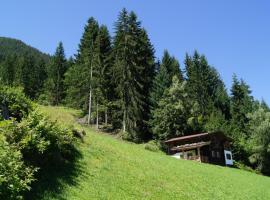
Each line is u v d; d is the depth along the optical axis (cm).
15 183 1402
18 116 2392
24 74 11162
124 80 7512
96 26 8869
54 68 10969
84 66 8112
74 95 8144
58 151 2217
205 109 9675
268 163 7338
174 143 7188
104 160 2797
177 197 2458
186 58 11106
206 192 2898
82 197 1852
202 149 6881
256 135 7425
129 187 2325
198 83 10075
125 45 7650
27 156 1861
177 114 7712
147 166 3175
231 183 3688
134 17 7906
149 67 8475
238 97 10256
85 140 3244
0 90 2402
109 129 7800
